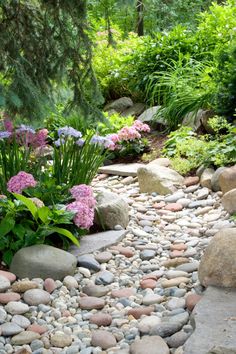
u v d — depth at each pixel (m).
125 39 10.44
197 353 2.47
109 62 8.70
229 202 4.69
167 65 8.00
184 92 7.11
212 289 3.11
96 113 4.57
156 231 4.60
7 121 4.29
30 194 4.16
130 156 6.95
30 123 4.19
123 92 8.52
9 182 3.98
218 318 2.76
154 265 3.86
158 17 11.77
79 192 4.08
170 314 3.08
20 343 2.89
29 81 3.92
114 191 5.88
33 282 3.43
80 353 2.77
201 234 4.45
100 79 8.49
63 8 4.17
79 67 4.42
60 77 4.38
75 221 3.97
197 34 8.22
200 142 6.08
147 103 8.05
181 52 8.08
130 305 3.30
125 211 4.65
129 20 12.35
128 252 4.07
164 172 5.74
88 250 4.04
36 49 4.28
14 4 4.17
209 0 12.56
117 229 4.47
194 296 3.15
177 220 4.84
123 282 3.62
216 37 7.88
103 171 6.56
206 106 6.89
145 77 7.95
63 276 3.59
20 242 3.78
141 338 2.88
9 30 4.20
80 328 3.04
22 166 4.39
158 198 5.44
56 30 4.33
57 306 3.28
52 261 3.61
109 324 3.08
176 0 11.78
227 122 6.37
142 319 3.05
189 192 5.48
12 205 3.84
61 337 2.90
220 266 3.18
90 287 3.49
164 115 7.31
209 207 4.99
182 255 3.99
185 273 3.61
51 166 4.83
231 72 6.32
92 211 4.06
